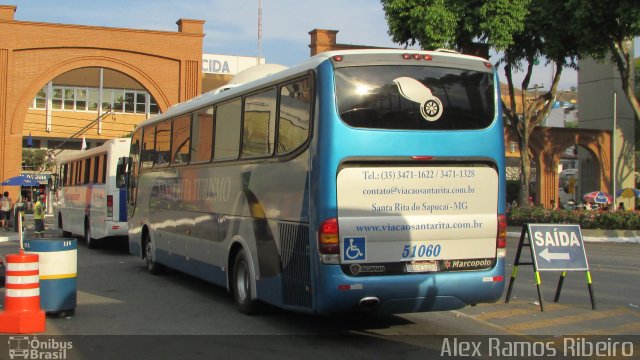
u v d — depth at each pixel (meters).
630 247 22.81
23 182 30.56
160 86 34.38
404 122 7.41
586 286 12.07
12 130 32.22
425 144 7.43
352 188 7.18
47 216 44.53
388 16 27.52
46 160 50.19
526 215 28.80
